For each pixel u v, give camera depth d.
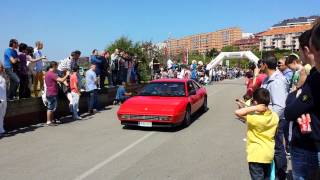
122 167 6.89
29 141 9.27
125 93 17.77
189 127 11.31
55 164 7.11
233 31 128.50
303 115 3.08
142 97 11.80
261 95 4.93
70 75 13.46
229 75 57.09
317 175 2.77
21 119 11.49
